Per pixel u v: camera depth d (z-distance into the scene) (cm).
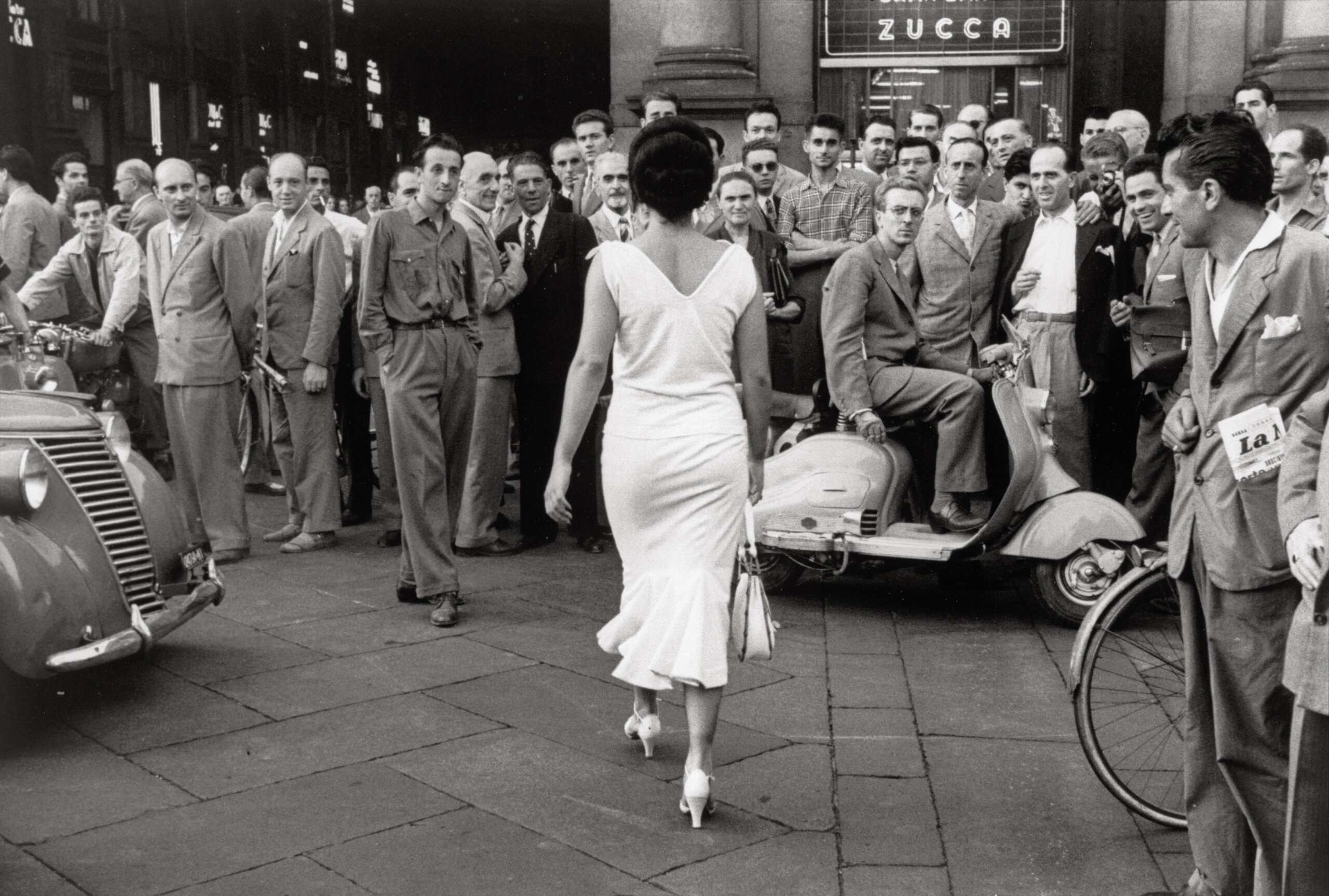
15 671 471
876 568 699
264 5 3281
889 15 1426
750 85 1223
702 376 427
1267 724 346
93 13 2572
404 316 633
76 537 505
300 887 379
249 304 768
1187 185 346
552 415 798
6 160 1025
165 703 530
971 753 482
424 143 650
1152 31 1950
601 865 394
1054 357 732
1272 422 341
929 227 738
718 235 784
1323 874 291
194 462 768
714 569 427
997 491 671
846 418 697
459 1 4009
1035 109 1428
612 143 931
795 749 486
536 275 783
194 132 2931
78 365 948
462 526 792
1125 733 427
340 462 950
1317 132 638
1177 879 388
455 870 390
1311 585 294
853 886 383
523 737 496
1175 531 368
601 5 3978
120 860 394
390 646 604
